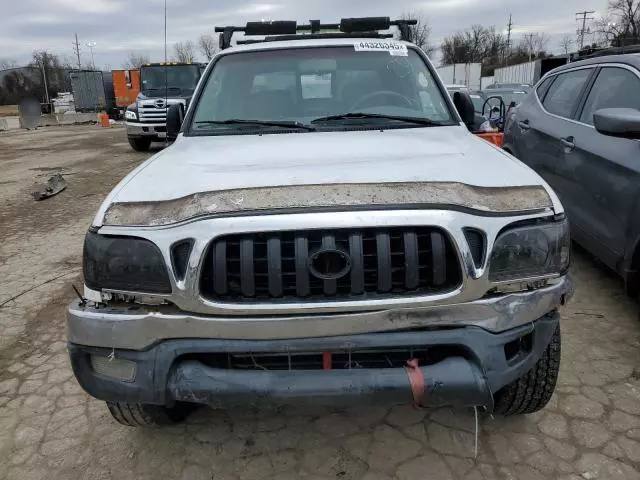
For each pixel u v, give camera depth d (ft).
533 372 7.41
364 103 10.55
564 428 8.24
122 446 8.25
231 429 8.56
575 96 14.23
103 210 6.56
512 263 6.21
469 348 6.09
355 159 7.63
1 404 9.41
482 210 6.16
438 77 11.06
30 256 17.67
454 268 6.11
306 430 8.48
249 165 7.55
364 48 11.10
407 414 8.76
